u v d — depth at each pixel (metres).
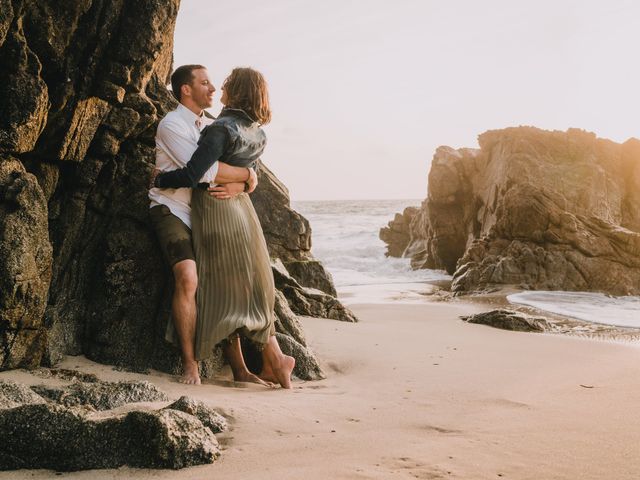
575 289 14.79
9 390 3.39
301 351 5.30
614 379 5.12
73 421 2.84
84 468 2.77
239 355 5.04
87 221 5.09
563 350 6.69
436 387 4.77
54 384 4.09
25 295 4.15
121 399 3.62
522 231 16.11
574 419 3.77
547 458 3.00
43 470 2.77
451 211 21.23
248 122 4.74
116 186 5.17
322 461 2.91
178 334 4.70
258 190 9.73
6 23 4.07
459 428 3.57
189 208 4.85
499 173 18.61
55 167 4.82
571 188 17.31
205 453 2.87
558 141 18.59
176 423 2.91
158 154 4.80
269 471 2.76
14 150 4.26
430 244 21.91
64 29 4.42
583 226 15.80
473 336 7.66
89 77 4.62
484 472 2.80
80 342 4.93
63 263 4.92
